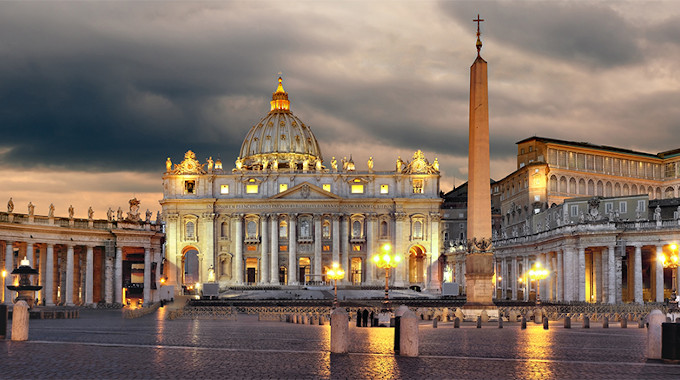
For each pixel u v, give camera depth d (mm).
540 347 32406
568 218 101312
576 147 147000
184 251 175000
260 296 137375
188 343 33844
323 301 96375
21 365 24328
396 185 175625
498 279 135875
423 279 178375
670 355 26125
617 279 91375
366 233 174750
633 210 104812
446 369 23922
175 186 174375
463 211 181000
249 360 26188
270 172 174375
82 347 30719
